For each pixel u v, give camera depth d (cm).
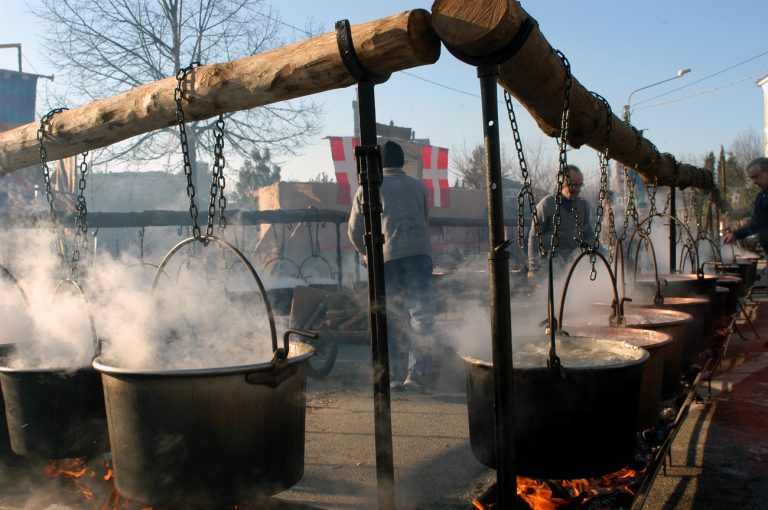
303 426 230
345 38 196
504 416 200
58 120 299
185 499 204
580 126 291
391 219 477
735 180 2778
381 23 192
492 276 199
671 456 318
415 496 288
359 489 295
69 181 959
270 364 206
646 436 294
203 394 200
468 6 183
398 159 492
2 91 1228
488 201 197
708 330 442
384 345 205
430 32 194
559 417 210
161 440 202
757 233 725
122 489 214
